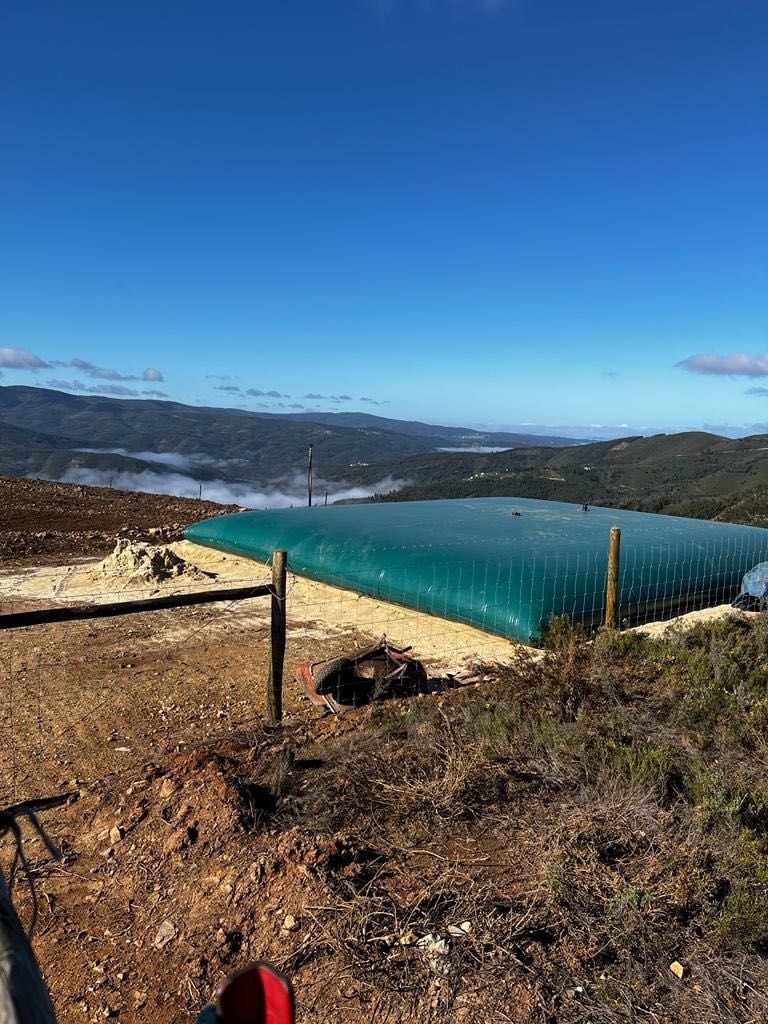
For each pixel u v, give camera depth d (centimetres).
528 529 1227
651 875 332
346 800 410
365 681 625
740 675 589
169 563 1206
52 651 781
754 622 770
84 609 499
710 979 279
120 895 347
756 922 293
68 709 612
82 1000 282
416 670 644
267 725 565
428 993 272
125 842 386
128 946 312
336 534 1184
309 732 552
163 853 370
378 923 308
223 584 1134
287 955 296
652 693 542
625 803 395
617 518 1425
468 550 1034
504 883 336
